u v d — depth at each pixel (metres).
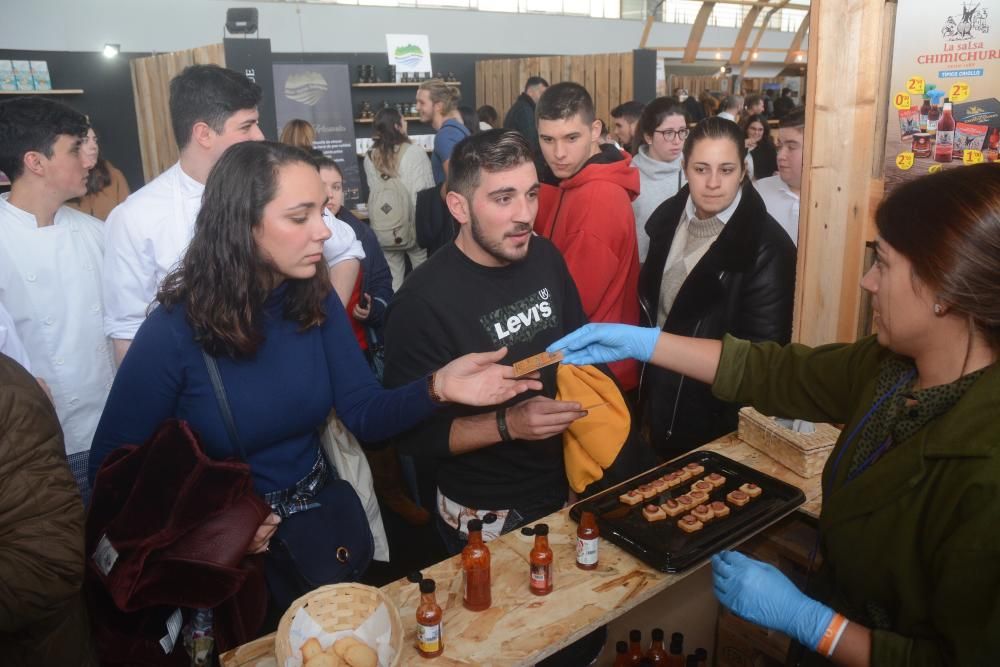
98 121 7.11
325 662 1.09
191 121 1.92
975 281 0.88
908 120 1.72
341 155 6.42
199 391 1.45
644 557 1.42
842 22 1.80
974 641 0.87
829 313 1.99
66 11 7.13
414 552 2.94
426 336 1.65
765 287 2.12
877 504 1.03
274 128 4.25
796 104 9.37
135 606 1.26
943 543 0.92
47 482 1.12
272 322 1.51
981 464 0.89
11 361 1.17
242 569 1.32
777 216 2.90
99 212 4.43
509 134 1.56
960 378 0.97
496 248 1.60
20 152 1.99
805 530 1.86
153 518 1.29
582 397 1.71
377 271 2.96
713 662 2.03
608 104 7.34
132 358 1.43
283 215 1.37
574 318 1.90
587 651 1.71
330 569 1.53
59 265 2.10
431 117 5.17
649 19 11.12
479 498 1.73
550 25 11.09
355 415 1.62
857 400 1.22
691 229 2.31
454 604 1.35
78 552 1.14
